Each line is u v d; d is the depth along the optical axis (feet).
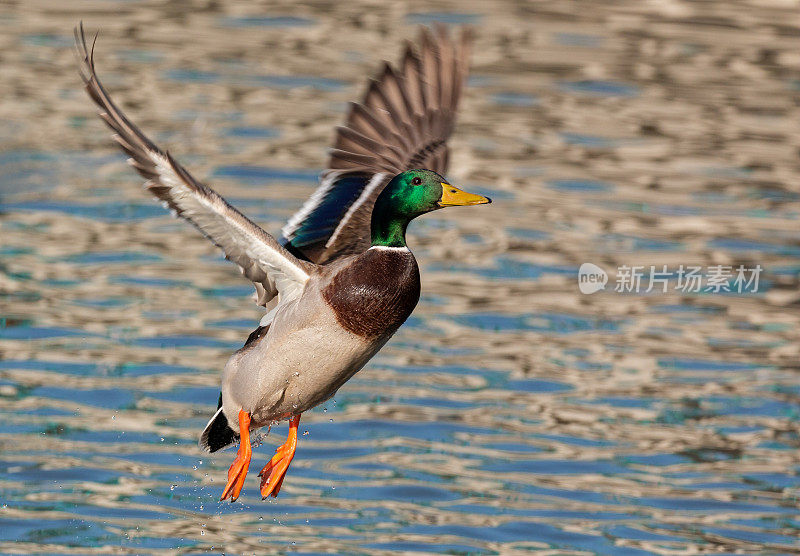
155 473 34.60
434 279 48.62
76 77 71.97
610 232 54.19
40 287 45.91
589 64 79.41
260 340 25.55
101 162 59.57
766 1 95.14
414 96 27.94
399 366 41.81
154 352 41.52
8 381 38.96
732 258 51.75
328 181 27.45
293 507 33.37
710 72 79.25
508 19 88.33
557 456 36.32
